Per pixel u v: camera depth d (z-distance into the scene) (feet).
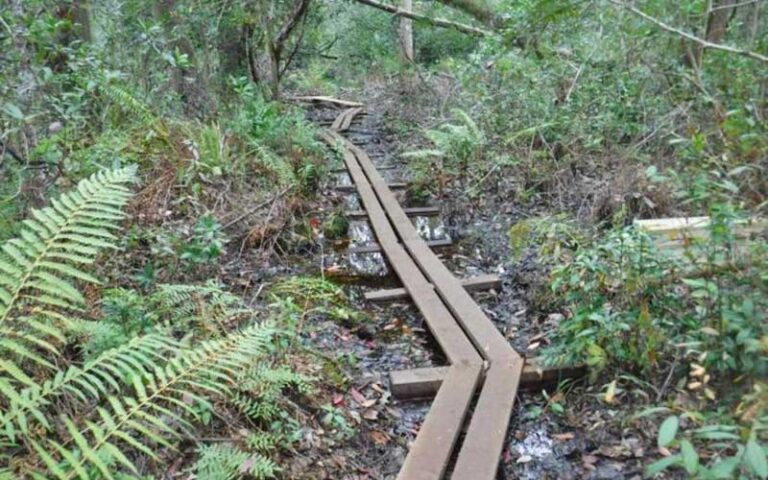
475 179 22.76
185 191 18.01
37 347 9.11
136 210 16.08
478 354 11.37
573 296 10.98
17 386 8.24
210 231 14.40
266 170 21.40
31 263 7.59
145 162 18.28
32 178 13.46
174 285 12.16
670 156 18.04
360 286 15.61
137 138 19.01
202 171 19.33
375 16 53.01
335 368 11.17
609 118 20.57
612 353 10.07
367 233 19.60
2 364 6.79
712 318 9.28
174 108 25.36
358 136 36.42
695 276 9.96
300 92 53.52
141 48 22.98
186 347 8.69
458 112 26.03
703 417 7.72
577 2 17.35
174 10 26.55
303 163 24.00
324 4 41.68
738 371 8.72
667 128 18.11
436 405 9.70
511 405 9.73
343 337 12.62
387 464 8.91
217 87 29.48
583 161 20.80
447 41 48.91
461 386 10.26
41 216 8.07
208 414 8.53
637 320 9.89
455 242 18.57
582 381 10.48
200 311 11.30
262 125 24.36
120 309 10.30
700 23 18.48
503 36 22.50
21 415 6.56
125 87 20.92
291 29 36.65
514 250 15.29
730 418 7.88
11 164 13.84
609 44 21.65
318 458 8.85
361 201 22.43
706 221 11.62
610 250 10.84
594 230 15.90
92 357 9.11
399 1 43.16
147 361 7.80
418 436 8.94
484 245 18.02
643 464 8.32
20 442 7.75
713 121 15.62
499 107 25.75
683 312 10.14
